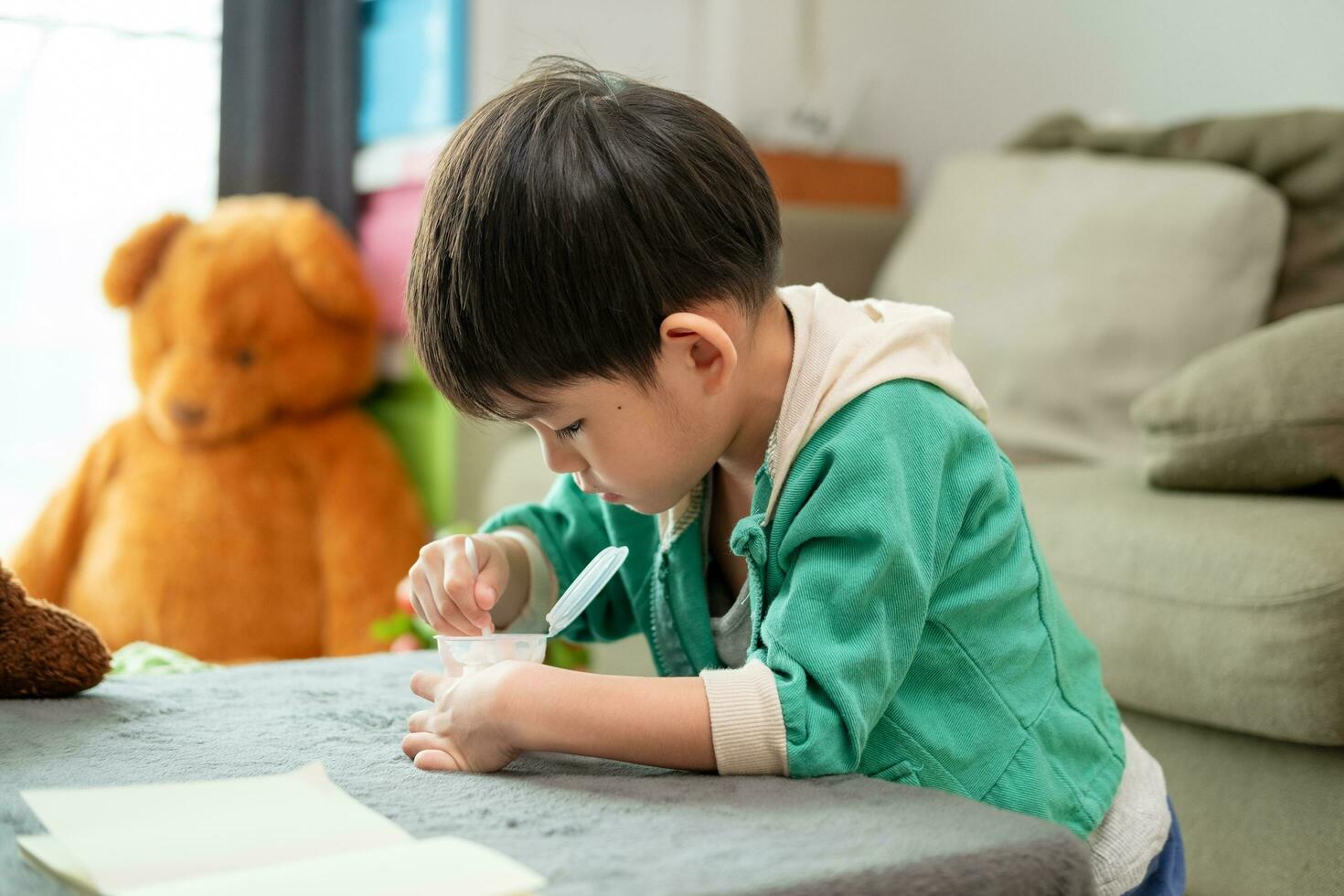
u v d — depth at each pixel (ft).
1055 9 7.89
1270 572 3.59
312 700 2.72
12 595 2.69
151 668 3.67
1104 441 5.69
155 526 6.23
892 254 7.32
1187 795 3.92
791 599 2.26
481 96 7.03
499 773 2.16
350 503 6.45
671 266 2.25
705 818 1.85
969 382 2.61
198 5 7.54
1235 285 5.69
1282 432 3.94
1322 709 3.44
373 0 7.55
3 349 7.34
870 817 1.85
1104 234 6.06
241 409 6.37
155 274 6.53
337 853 1.67
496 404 2.31
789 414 2.43
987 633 2.49
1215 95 7.01
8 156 7.23
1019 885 1.70
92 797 1.90
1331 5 6.42
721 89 8.36
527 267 2.17
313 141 7.59
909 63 8.89
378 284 7.47
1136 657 3.96
